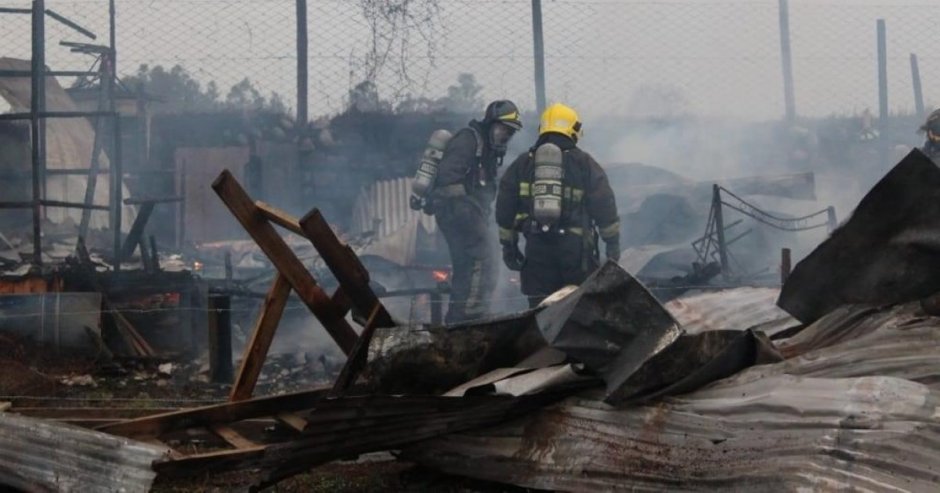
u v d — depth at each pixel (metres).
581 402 3.83
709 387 3.64
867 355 3.55
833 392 3.26
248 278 9.95
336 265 4.38
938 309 3.74
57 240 10.34
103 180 12.48
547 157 6.95
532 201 7.00
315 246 4.36
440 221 7.97
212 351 6.81
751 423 3.36
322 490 4.14
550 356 4.06
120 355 7.53
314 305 4.65
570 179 7.03
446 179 7.90
